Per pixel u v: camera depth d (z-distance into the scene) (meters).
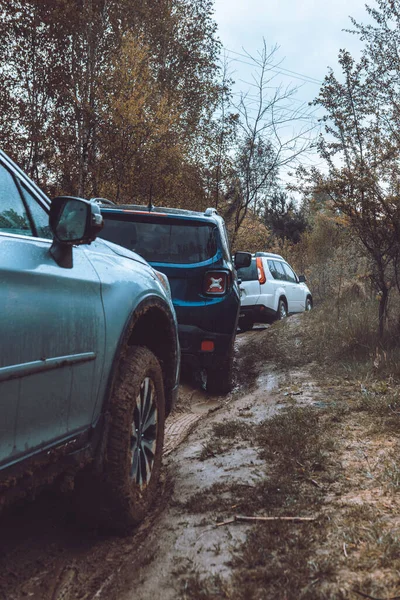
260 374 7.96
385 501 2.92
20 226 2.46
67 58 15.87
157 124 14.38
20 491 2.19
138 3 18.89
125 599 2.30
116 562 2.71
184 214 6.95
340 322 9.30
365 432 4.25
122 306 3.03
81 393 2.61
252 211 20.03
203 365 6.73
